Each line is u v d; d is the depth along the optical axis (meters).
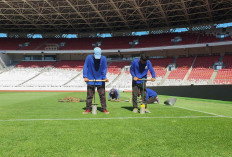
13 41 46.47
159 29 43.59
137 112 5.63
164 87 16.53
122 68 39.75
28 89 34.88
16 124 3.77
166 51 40.72
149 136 2.92
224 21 37.78
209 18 36.84
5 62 43.78
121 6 32.72
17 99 12.59
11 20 39.88
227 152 2.29
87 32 47.25
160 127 3.54
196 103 9.25
